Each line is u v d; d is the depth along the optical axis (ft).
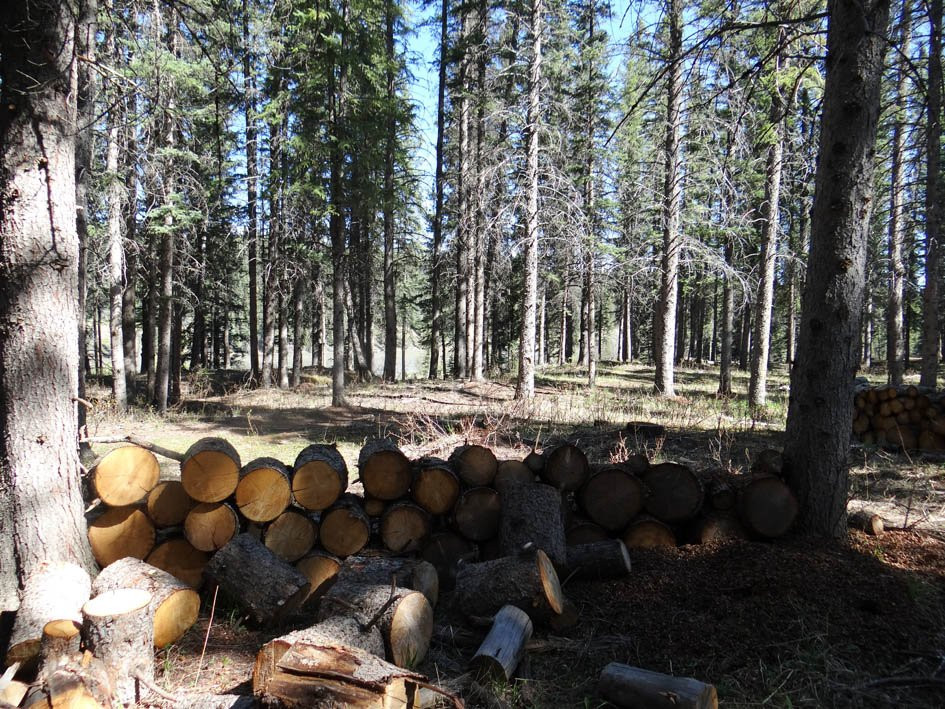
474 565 13.65
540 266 70.18
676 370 93.09
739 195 45.83
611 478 16.47
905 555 14.80
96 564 13.73
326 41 44.01
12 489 12.31
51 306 12.70
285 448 33.60
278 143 53.47
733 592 13.34
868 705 10.18
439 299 88.33
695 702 9.32
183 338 93.86
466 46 63.72
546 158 49.55
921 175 49.65
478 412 44.93
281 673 8.97
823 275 15.46
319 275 68.85
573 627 12.81
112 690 9.72
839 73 15.20
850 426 15.55
